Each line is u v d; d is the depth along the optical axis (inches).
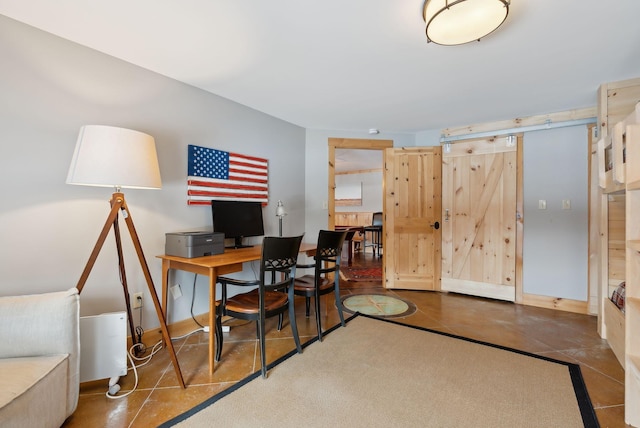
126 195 86.7
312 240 155.0
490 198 143.6
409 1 60.8
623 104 97.2
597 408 62.6
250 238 126.0
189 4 61.8
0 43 65.7
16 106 67.9
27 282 70.0
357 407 62.5
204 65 88.3
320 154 156.9
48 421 51.1
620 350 70.0
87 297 79.4
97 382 71.9
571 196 125.2
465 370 77.2
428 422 58.1
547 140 130.5
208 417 59.5
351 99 115.4
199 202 104.7
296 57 83.7
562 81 98.9
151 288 69.6
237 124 118.7
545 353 87.0
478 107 123.7
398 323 111.0
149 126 91.3
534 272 133.4
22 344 53.9
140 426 57.1
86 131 63.5
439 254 156.5
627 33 71.8
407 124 148.9
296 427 56.7
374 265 225.5
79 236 77.8
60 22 68.1
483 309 128.0
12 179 67.8
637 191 60.8
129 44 77.2
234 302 81.6
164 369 78.0
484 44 76.9
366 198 327.3
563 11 63.9
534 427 56.9
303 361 81.9
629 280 60.8
